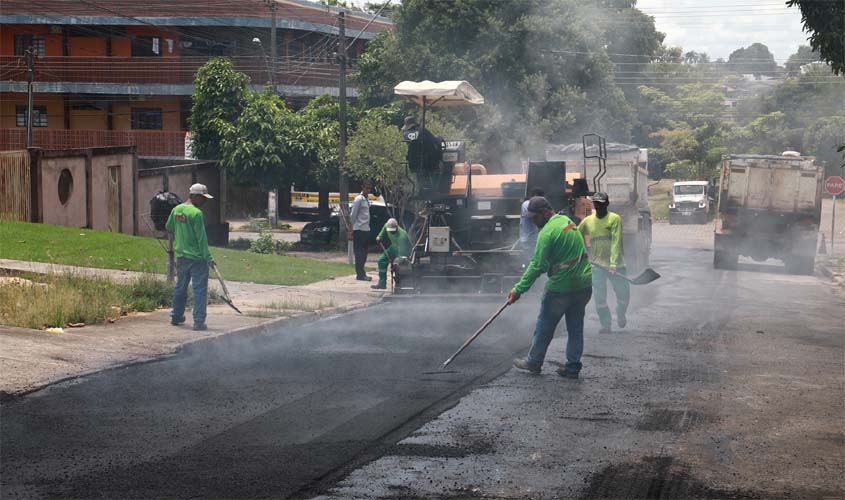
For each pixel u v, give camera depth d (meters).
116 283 14.15
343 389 8.44
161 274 16.12
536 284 15.64
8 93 50.66
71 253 18.00
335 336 11.77
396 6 37.22
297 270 20.11
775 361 10.25
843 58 16.11
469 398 8.10
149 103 50.94
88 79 49.31
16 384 8.27
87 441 6.61
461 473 5.94
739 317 14.22
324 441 6.67
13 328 10.77
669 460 6.30
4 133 49.09
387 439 6.73
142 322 12.02
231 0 49.31
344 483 5.71
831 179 30.92
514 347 10.90
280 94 47.25
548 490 5.63
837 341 11.88
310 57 51.25
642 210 22.77
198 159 36.94
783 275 23.34
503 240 16.44
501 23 35.59
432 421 7.26
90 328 11.31
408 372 9.30
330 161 34.88
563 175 16.36
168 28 49.94
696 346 11.21
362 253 19.11
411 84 17.02
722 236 24.27
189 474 5.86
